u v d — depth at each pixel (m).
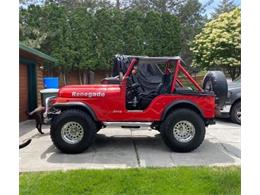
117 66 7.39
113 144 7.05
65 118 6.26
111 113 6.42
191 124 6.30
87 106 6.37
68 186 4.45
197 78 15.00
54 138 6.26
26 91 11.19
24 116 10.85
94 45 16.73
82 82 17.03
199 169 4.99
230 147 6.65
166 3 25.48
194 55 16.05
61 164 5.55
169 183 4.53
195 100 6.44
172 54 17.78
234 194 4.21
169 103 6.40
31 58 11.12
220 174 4.77
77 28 16.50
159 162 5.61
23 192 4.28
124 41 17.06
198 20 24.91
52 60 12.32
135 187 4.43
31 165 5.48
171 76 6.61
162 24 17.59
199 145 6.34
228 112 9.40
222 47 13.94
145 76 6.81
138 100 6.65
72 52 16.42
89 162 5.67
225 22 14.24
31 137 7.84
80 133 6.30
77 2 25.72
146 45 17.38
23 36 16.31
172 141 6.28
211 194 4.24
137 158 5.90
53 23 16.47
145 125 6.46
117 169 5.06
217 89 6.84
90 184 4.51
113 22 16.86
